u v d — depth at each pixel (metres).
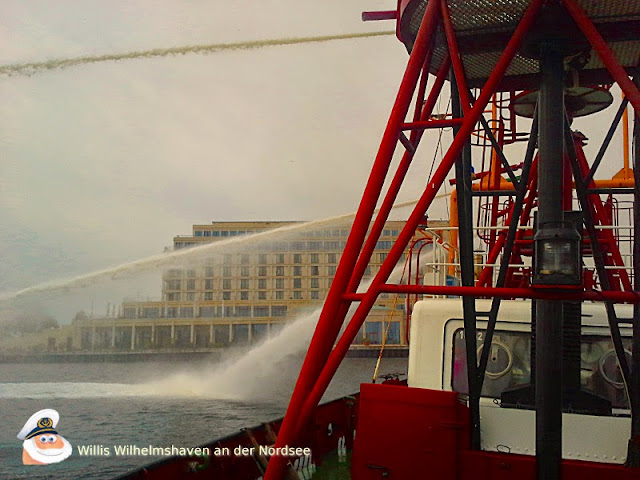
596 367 7.32
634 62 6.97
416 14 6.57
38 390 65.88
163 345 128.12
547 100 6.01
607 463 6.48
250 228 134.75
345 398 11.69
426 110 6.93
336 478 9.34
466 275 6.80
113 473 27.22
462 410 6.16
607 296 5.08
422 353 7.99
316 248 136.62
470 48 6.62
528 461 5.90
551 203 5.81
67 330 121.50
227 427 42.50
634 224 6.46
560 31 6.01
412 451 6.09
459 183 6.81
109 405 54.25
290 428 5.94
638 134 6.43
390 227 112.94
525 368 7.46
